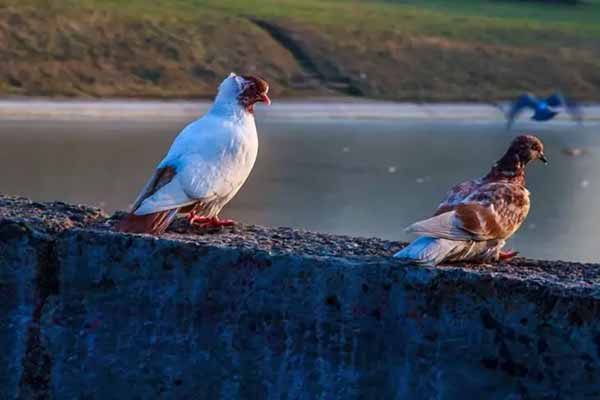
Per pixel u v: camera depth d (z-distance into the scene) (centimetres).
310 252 990
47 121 5769
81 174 4225
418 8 10388
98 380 982
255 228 1114
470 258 984
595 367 881
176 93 7150
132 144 5125
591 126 6544
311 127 6162
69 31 7669
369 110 7025
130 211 1065
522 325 893
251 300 945
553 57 8838
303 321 934
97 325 980
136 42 7775
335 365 931
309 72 7869
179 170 1080
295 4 9762
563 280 931
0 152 4641
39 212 1062
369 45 8494
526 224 3581
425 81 7988
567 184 4497
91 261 980
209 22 8412
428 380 913
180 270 959
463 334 905
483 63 8506
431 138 5962
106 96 6831
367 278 920
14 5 7806
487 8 10706
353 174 4550
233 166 1105
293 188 4091
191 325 959
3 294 995
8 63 7056
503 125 6575
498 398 902
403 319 916
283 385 941
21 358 995
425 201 4041
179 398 963
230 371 951
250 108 1152
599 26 10144
